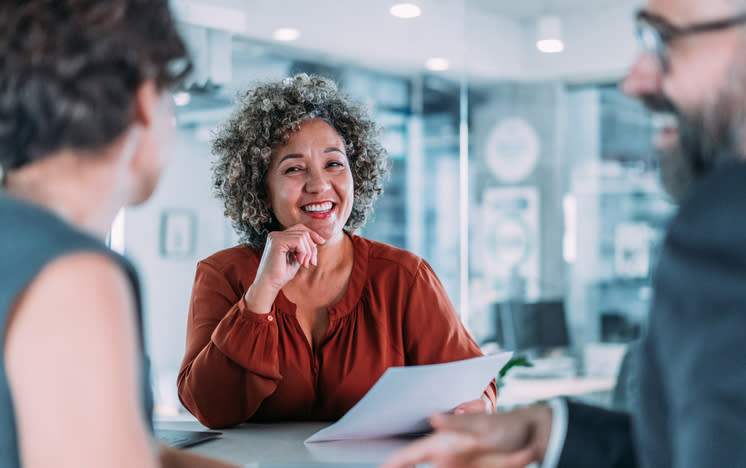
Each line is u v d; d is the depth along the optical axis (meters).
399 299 1.48
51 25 0.54
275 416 1.37
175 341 6.31
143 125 0.61
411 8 5.47
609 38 5.20
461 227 5.80
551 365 4.96
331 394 1.39
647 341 0.63
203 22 4.26
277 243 1.30
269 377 1.28
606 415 0.80
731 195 0.57
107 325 0.49
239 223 1.59
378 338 1.43
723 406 0.53
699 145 0.62
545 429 0.80
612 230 5.19
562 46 5.36
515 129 5.49
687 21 0.61
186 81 0.67
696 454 0.54
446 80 5.88
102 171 0.58
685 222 0.59
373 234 6.64
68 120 0.54
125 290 0.53
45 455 0.47
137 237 6.09
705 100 0.61
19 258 0.49
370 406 1.00
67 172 0.57
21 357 0.48
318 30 5.04
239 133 1.54
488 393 1.34
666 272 0.60
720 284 0.55
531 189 5.43
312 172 1.45
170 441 1.11
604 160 5.22
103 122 0.56
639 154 5.11
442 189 6.26
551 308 5.25
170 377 5.88
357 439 1.10
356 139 1.59
